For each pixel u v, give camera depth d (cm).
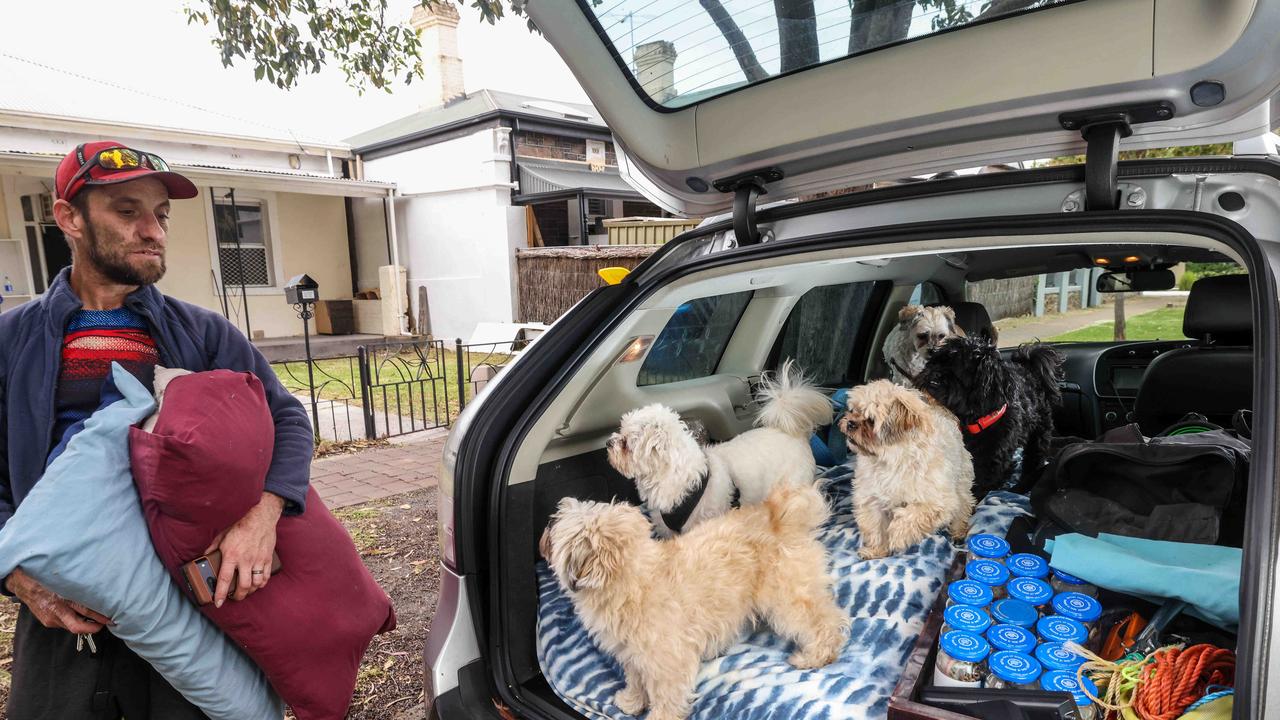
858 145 152
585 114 1534
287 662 173
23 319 168
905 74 139
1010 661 168
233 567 160
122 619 150
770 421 327
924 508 249
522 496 216
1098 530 212
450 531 196
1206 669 153
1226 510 205
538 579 247
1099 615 184
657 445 257
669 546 211
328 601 180
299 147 1379
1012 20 130
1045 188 145
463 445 195
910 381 338
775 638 238
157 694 178
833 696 193
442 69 1630
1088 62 121
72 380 169
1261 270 112
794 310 405
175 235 1248
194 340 186
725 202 194
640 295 208
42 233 1137
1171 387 290
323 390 959
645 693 201
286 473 179
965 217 150
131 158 164
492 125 1258
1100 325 391
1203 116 125
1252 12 105
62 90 1238
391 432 724
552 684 212
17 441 163
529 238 1311
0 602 361
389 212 1391
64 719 169
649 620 191
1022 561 210
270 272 1388
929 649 188
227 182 1172
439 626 198
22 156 974
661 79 173
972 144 147
